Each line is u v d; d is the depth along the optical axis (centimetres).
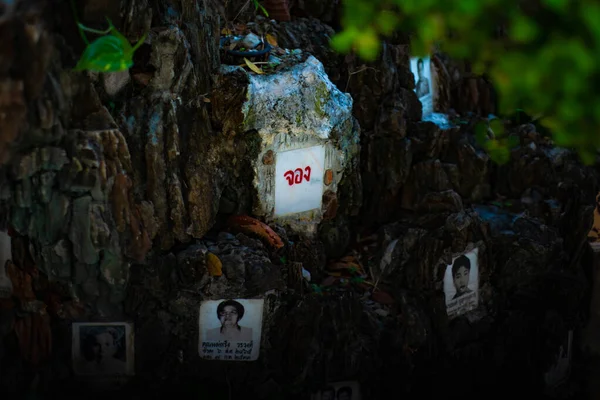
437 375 355
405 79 376
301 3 383
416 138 373
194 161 307
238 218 328
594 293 390
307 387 332
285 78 318
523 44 238
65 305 306
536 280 369
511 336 365
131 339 313
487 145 326
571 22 230
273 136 317
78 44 272
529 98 258
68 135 273
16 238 296
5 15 238
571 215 381
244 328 320
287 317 324
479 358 361
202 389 325
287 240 333
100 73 287
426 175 371
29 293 302
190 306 312
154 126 296
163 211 302
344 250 371
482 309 364
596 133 246
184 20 308
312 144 328
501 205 380
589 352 396
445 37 259
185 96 308
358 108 369
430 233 352
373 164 374
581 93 233
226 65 325
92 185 278
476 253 354
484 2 229
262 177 324
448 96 401
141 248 294
